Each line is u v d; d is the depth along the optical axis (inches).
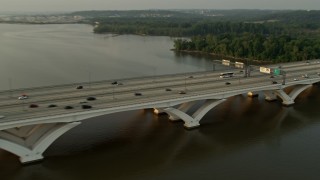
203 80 5108.3
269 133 4094.5
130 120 4416.8
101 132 4010.8
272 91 5211.6
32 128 3417.8
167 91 4350.4
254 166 3312.0
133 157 3422.7
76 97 3976.4
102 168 3191.4
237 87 4665.4
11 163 3216.0
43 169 3139.8
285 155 3535.9
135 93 4190.5
